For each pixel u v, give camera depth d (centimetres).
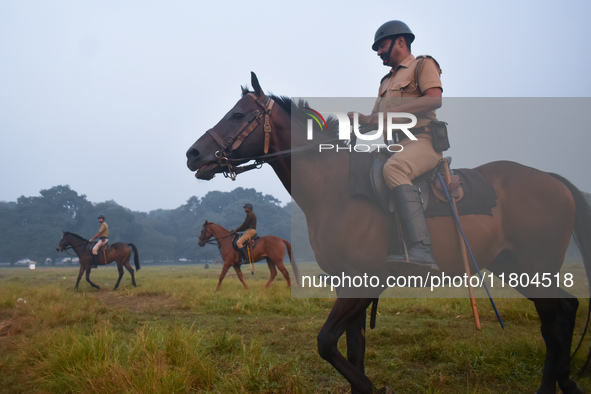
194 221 13138
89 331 556
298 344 495
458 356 424
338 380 372
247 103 325
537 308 306
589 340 438
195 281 1478
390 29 330
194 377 344
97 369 341
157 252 11462
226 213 13175
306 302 800
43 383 355
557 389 347
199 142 321
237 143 317
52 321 623
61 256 10919
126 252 1433
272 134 321
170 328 575
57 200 11869
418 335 523
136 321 668
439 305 759
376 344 506
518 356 419
